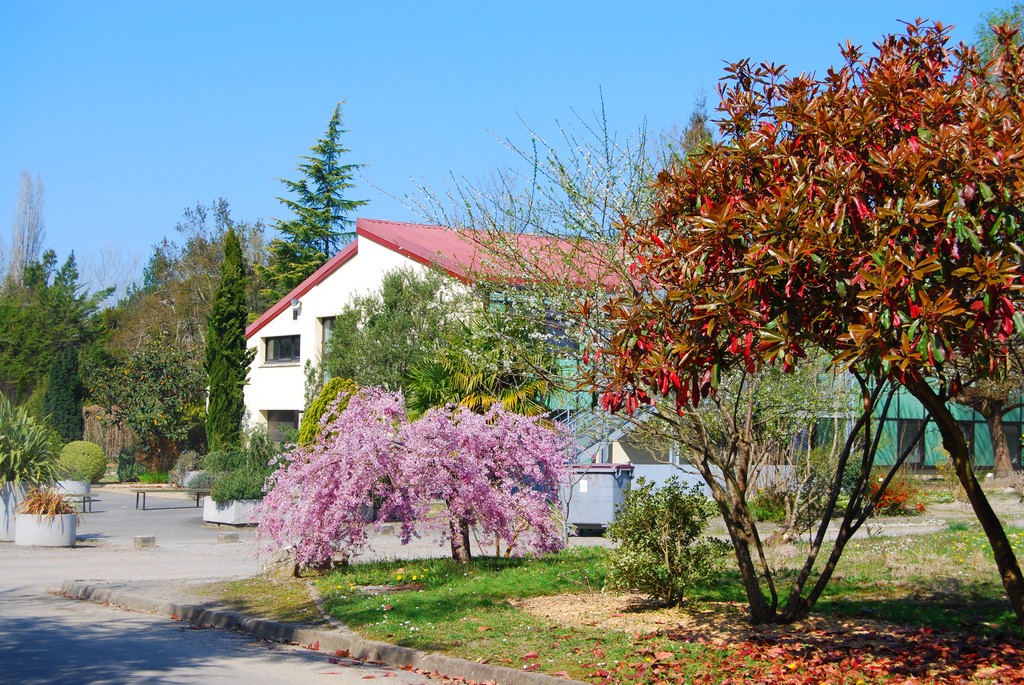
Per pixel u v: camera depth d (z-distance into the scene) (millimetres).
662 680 7480
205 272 57500
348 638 9438
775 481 18375
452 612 10320
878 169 6312
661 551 10297
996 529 7445
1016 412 35312
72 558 16922
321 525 12820
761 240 6371
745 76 8180
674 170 8242
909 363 5758
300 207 51031
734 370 9805
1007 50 7336
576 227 10125
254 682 7766
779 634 8766
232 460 23703
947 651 7902
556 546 13953
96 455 33469
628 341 7121
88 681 7590
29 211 66125
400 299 23375
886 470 22344
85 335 48594
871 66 7699
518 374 12914
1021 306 6332
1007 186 6129
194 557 17156
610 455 25297
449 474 12914
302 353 31297
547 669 8000
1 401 19797
